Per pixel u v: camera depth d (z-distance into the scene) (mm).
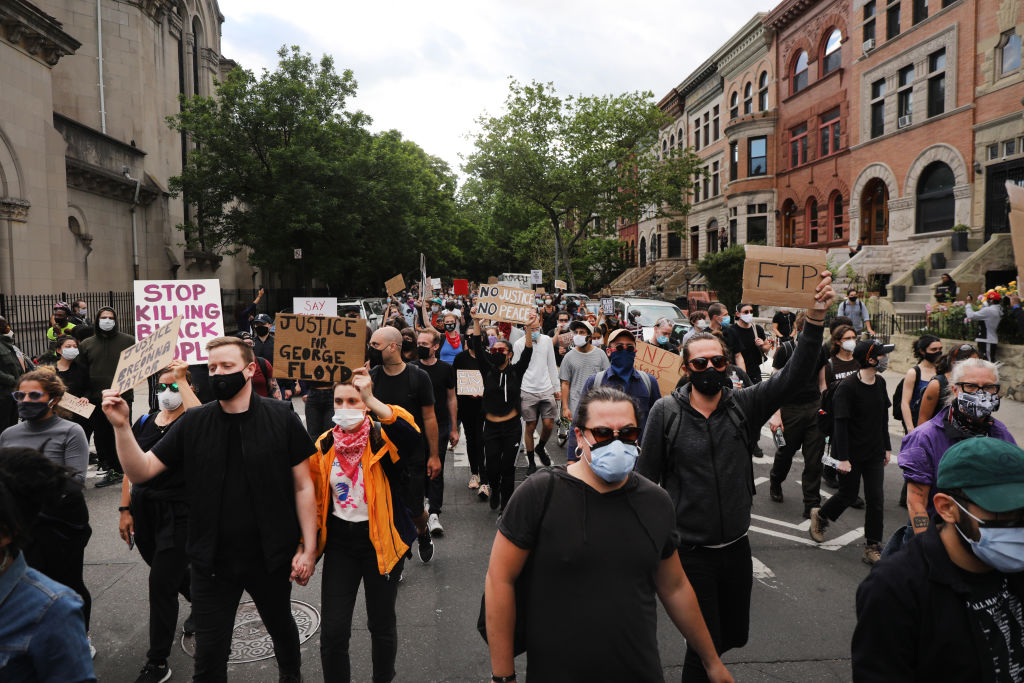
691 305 27328
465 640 4227
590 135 34812
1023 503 1674
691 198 43750
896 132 24312
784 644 4148
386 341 5293
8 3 16672
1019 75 19234
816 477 6543
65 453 4180
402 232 31672
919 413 5219
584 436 2307
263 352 9992
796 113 31531
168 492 3650
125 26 26953
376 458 3453
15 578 1781
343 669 3316
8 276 17156
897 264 24172
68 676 1769
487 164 35406
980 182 20797
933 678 1848
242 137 26719
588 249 52125
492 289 9688
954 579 1814
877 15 25281
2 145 17078
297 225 25812
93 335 8094
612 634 2170
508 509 2332
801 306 3199
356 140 28812
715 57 38406
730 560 3246
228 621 3232
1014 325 12930
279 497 3264
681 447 3264
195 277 31938
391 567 3406
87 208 23609
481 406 7355
